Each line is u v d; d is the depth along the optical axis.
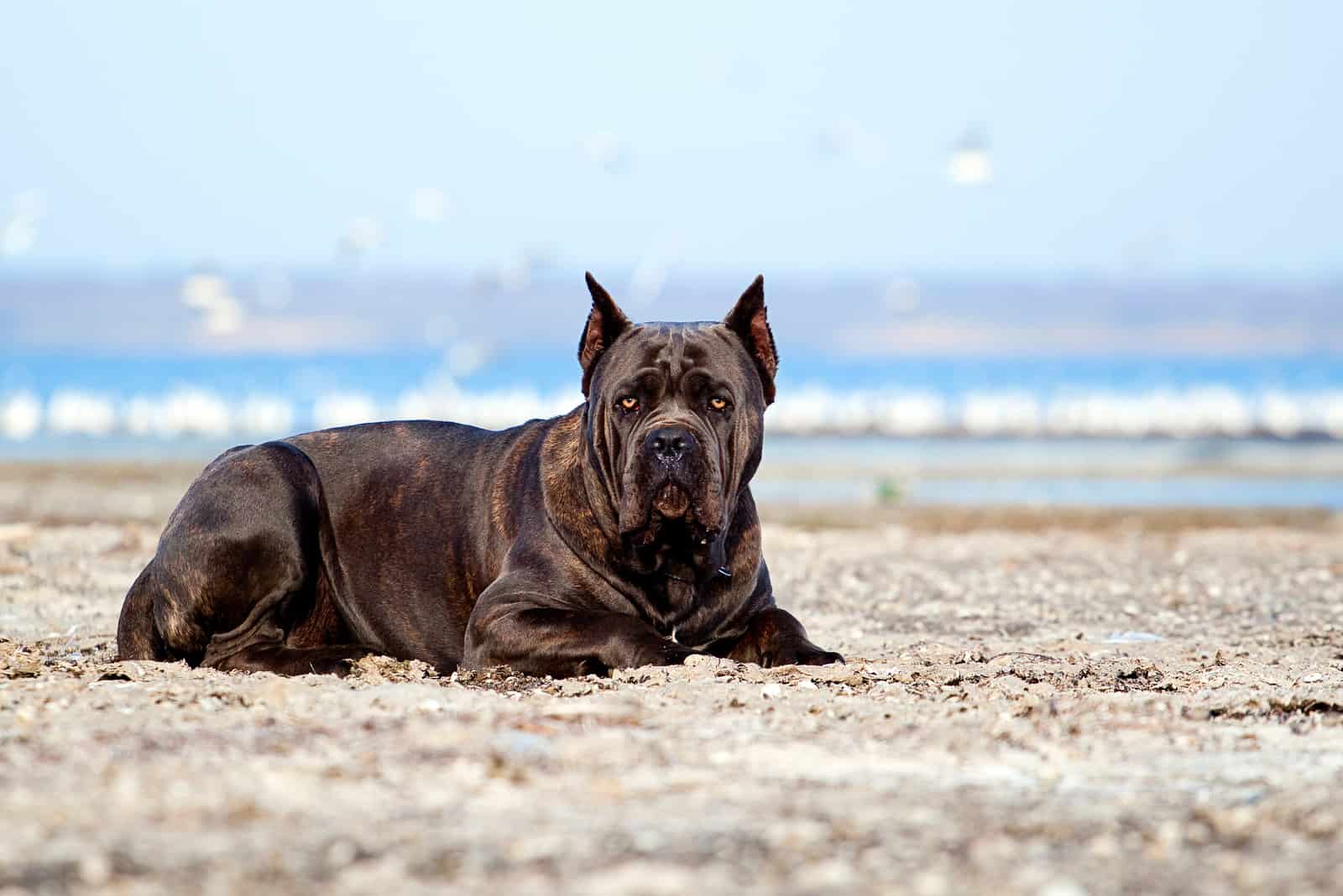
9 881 6.17
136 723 9.34
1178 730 9.76
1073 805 7.73
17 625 16.17
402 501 13.12
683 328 12.16
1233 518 37.47
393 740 8.88
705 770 8.39
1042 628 17.16
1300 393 135.62
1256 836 7.17
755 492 47.16
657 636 11.77
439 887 6.24
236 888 6.16
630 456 11.52
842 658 12.42
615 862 6.57
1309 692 11.23
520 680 11.66
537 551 12.16
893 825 7.26
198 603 12.45
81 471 50.00
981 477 54.47
